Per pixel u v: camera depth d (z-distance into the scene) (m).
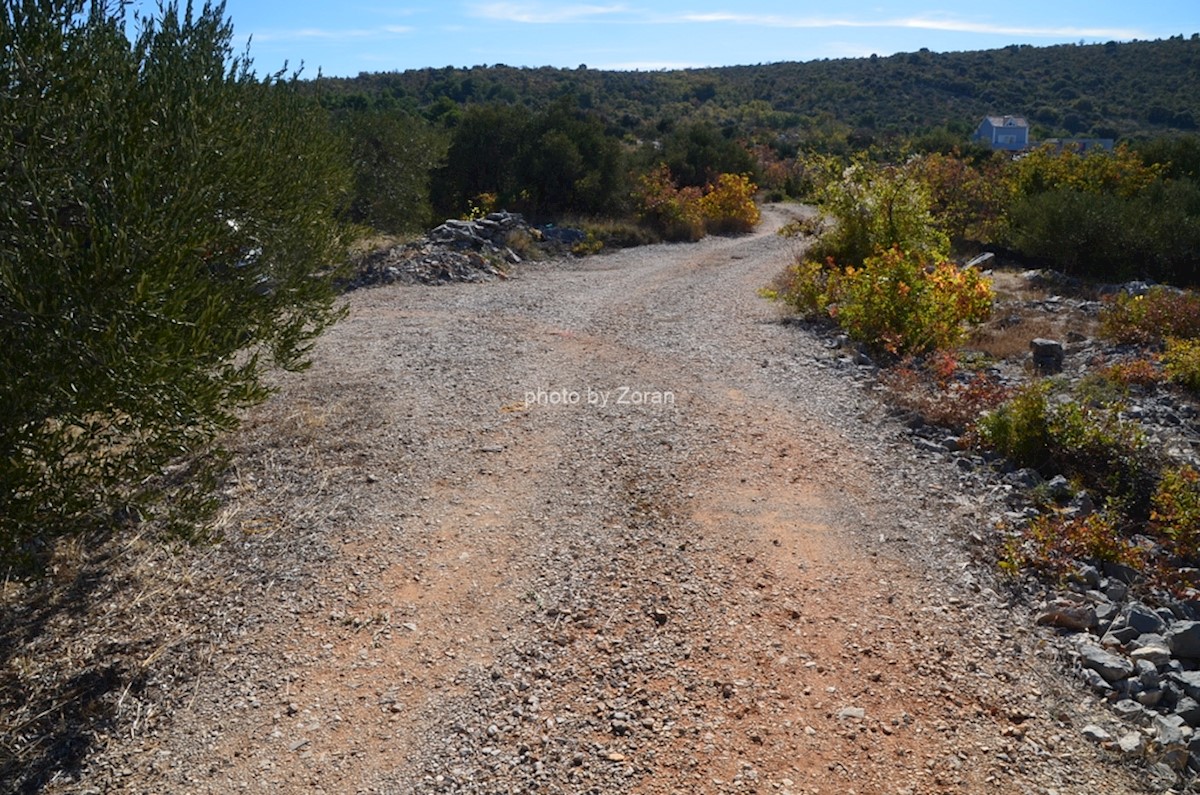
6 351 3.75
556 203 25.14
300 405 8.54
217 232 5.27
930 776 3.83
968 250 22.61
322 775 3.87
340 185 9.16
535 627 4.95
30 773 3.91
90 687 4.46
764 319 12.76
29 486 3.93
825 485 6.80
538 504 6.46
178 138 4.89
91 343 3.82
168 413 4.28
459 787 3.79
